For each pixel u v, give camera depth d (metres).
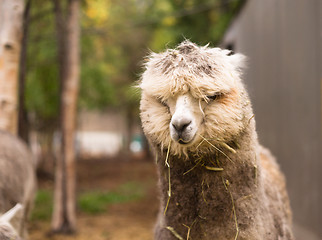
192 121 2.22
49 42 10.84
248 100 2.50
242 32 10.69
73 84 8.22
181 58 2.29
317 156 5.63
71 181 8.32
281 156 7.29
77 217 9.79
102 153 32.22
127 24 17.55
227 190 2.45
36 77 11.14
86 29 11.38
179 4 18.75
